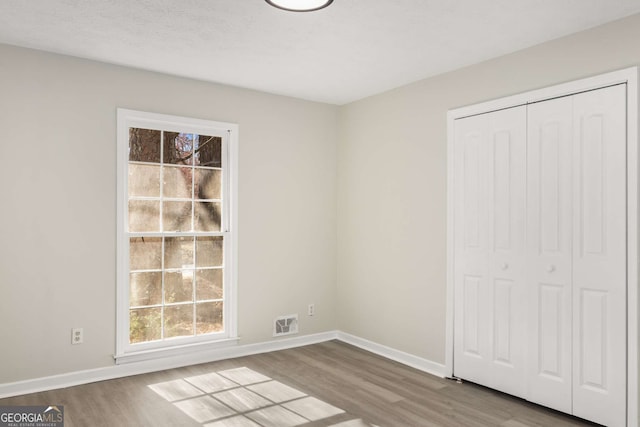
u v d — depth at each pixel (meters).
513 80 3.47
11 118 3.42
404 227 4.33
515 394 3.41
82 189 3.68
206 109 4.29
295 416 3.11
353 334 4.93
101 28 3.10
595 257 2.98
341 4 2.70
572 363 3.09
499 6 2.72
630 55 2.85
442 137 3.98
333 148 5.13
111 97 3.81
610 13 2.82
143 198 4.00
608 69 2.94
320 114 5.05
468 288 3.75
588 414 3.00
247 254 4.55
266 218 4.67
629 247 2.82
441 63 3.73
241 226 4.51
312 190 4.99
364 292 4.79
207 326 4.34
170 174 4.14
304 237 4.93
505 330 3.49
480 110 3.66
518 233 3.41
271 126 4.70
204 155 4.32
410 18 2.89
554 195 3.19
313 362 4.30
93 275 3.73
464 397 3.46
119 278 3.83
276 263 4.73
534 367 3.30
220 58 3.66
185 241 4.22
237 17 2.90
